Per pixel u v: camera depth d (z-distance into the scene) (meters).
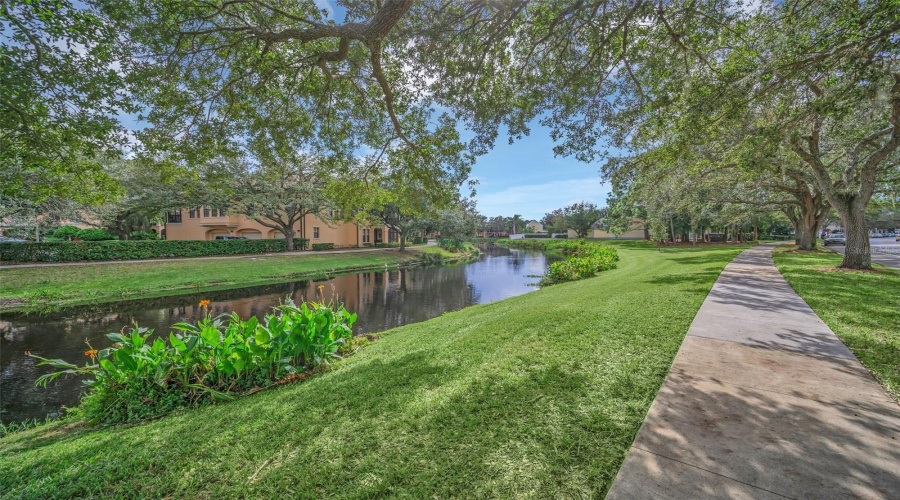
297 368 4.46
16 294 12.64
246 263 20.48
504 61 6.37
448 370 3.82
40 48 4.04
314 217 33.72
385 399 3.21
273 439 2.68
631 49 5.75
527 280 19.52
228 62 6.08
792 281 8.26
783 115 6.07
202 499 2.07
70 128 4.96
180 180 21.44
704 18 5.14
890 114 8.26
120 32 4.58
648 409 2.59
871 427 2.24
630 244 40.94
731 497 1.67
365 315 11.62
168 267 17.56
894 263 13.54
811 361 3.42
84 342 8.43
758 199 19.67
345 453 2.39
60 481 2.35
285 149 7.01
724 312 5.45
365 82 7.09
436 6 5.98
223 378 4.08
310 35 4.91
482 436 2.45
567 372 3.43
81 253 17.66
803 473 1.81
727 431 2.25
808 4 5.05
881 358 3.44
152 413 3.78
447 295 15.15
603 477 1.94
